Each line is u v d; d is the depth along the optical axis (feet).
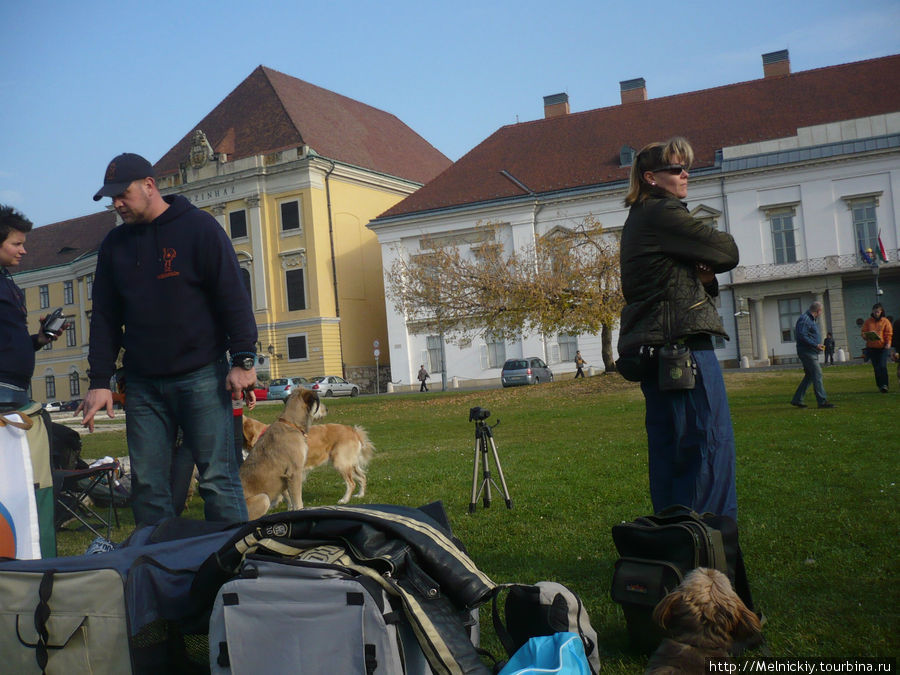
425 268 108.37
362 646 8.36
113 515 28.35
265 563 9.02
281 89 185.37
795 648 11.22
